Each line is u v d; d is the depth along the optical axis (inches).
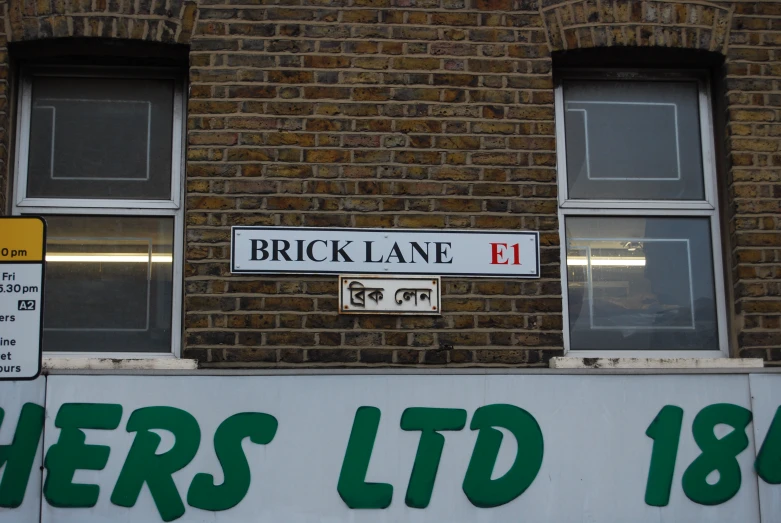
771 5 239.1
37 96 233.8
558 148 239.1
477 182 226.8
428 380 211.3
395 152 226.7
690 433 212.5
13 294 169.5
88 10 227.0
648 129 242.7
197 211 220.8
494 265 223.5
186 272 218.5
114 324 223.6
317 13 231.6
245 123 225.6
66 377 206.5
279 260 219.8
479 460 209.2
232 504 204.7
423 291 220.7
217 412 207.3
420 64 231.3
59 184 229.6
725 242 234.5
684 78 244.5
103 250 227.0
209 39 228.5
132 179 231.5
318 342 217.0
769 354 223.3
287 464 206.7
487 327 220.7
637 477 210.5
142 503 203.8
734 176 231.1
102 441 205.2
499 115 230.5
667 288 233.8
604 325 230.8
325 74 229.0
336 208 223.1
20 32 225.6
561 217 234.7
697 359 221.0
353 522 205.8
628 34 234.7
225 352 215.3
